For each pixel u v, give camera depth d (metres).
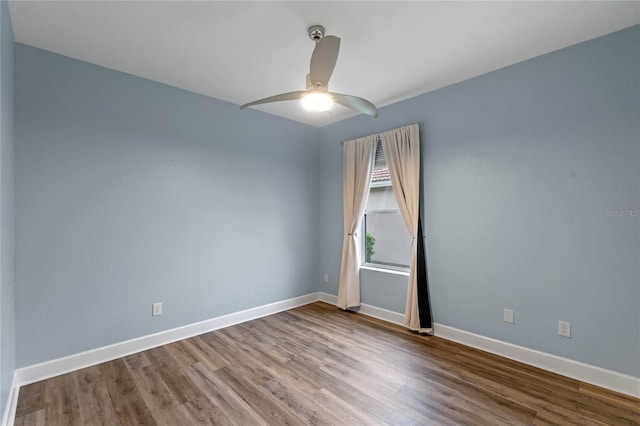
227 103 3.52
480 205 2.86
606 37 2.21
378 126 3.72
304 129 4.34
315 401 2.08
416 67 2.70
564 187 2.39
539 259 2.52
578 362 2.33
